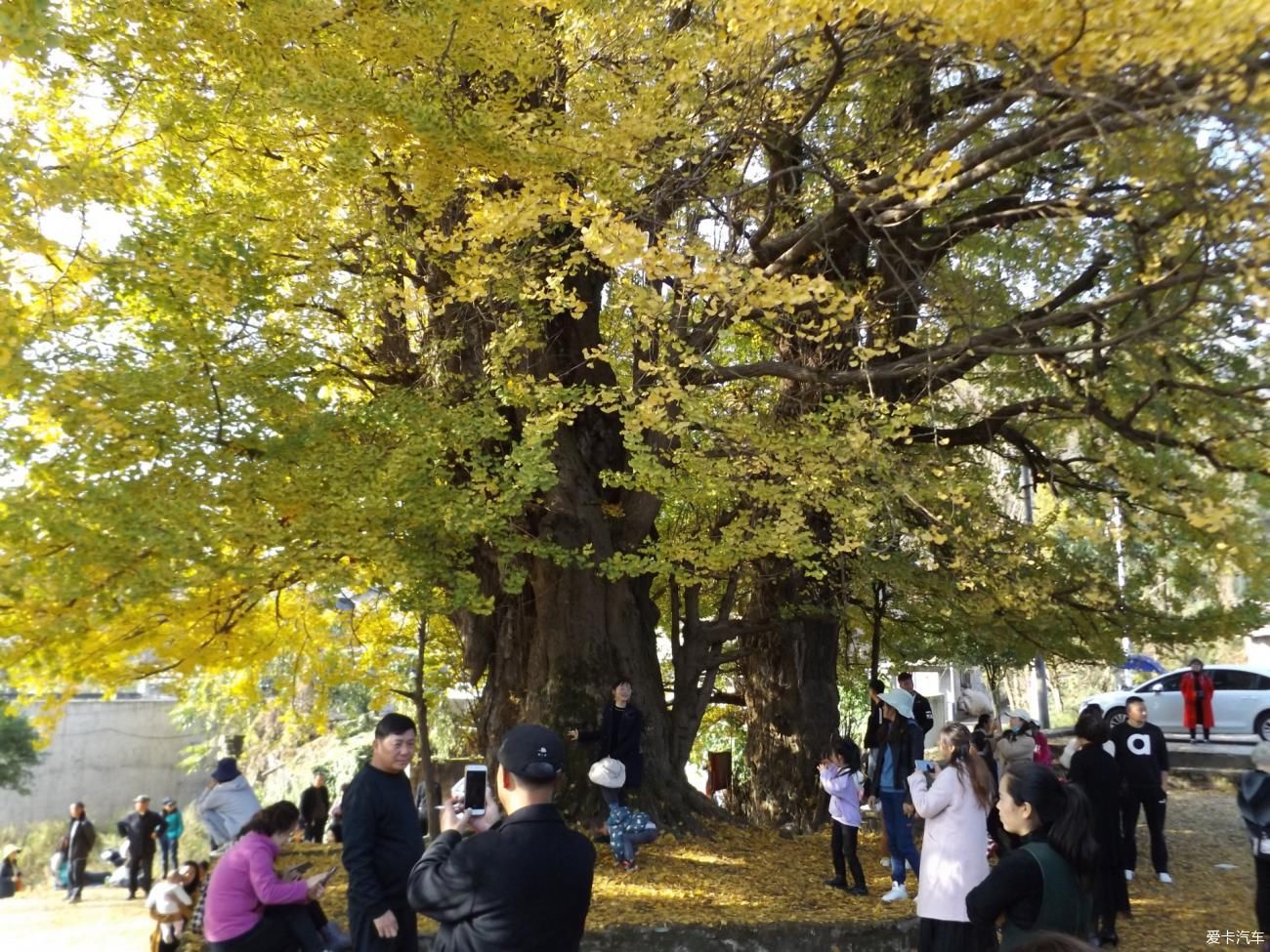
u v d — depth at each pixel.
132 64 7.27
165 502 6.48
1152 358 8.26
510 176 7.55
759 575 11.63
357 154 7.35
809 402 9.98
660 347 8.30
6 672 6.57
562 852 2.84
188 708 17.16
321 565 6.98
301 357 7.76
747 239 9.48
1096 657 12.47
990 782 5.11
